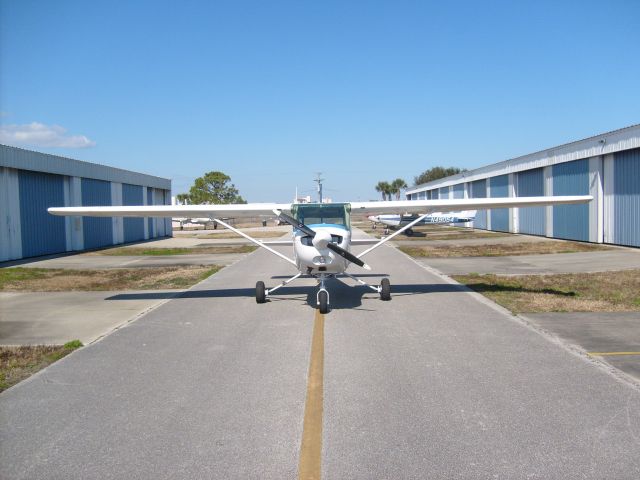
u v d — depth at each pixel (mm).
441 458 3701
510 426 4227
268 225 71688
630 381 5336
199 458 3783
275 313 9391
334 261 9414
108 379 5684
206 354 6648
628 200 21281
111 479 3521
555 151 27594
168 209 11164
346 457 3740
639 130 19891
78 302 11078
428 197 65750
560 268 15766
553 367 5832
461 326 8039
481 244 26703
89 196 27922
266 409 4691
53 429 4355
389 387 5211
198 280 14547
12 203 21359
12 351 6957
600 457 3695
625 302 9836
